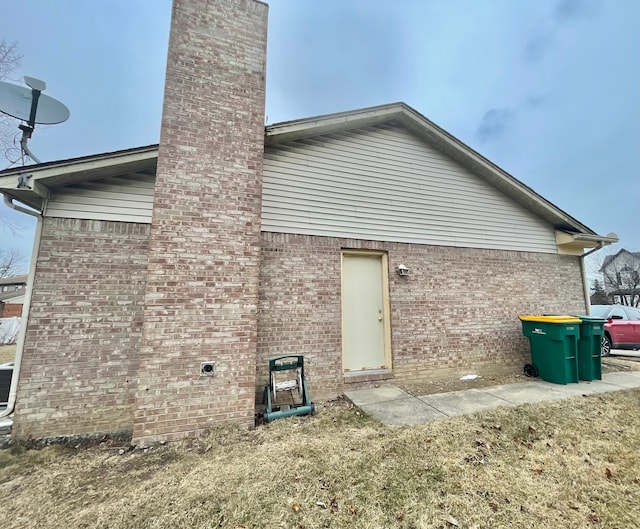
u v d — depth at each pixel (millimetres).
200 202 3957
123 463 3025
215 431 3578
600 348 5777
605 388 5098
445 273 6164
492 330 6359
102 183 4250
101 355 3943
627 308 9383
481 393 4898
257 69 4504
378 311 5676
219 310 3854
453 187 6543
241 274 4020
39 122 4324
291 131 4984
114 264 4148
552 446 3211
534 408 4168
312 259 5152
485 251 6629
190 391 3617
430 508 2285
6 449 3420
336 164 5586
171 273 3729
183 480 2670
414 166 6246
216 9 4375
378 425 3715
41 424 3650
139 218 4332
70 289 3951
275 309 4801
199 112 4102
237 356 3850
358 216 5621
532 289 6941
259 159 4336
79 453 3305
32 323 3777
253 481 2615
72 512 2305
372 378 5258
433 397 4730
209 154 4078
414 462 2883
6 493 2582
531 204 7066
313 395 4812
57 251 3971
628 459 2971
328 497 2408
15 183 3598
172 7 4160
